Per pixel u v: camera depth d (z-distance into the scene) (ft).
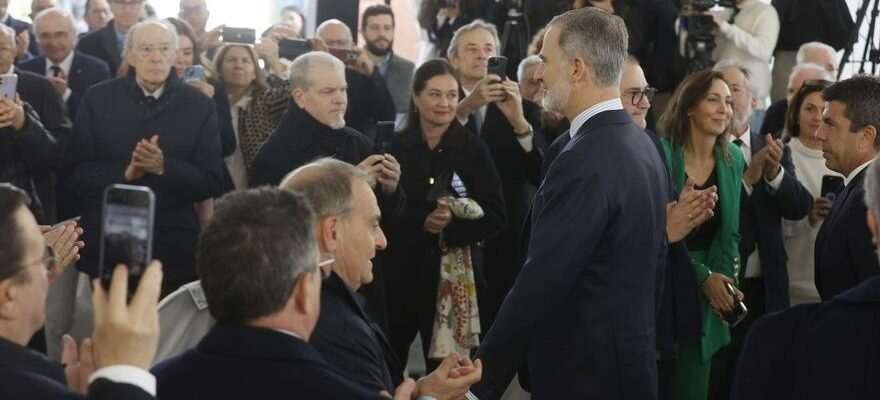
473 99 18.37
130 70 17.85
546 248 11.49
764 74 25.30
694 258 15.76
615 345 11.75
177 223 17.31
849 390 8.42
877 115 13.66
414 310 17.38
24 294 7.13
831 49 23.53
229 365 7.15
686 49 23.50
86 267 17.19
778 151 16.70
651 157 12.12
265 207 7.26
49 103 19.01
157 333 6.69
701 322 14.58
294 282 7.24
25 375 6.76
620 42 11.98
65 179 17.72
